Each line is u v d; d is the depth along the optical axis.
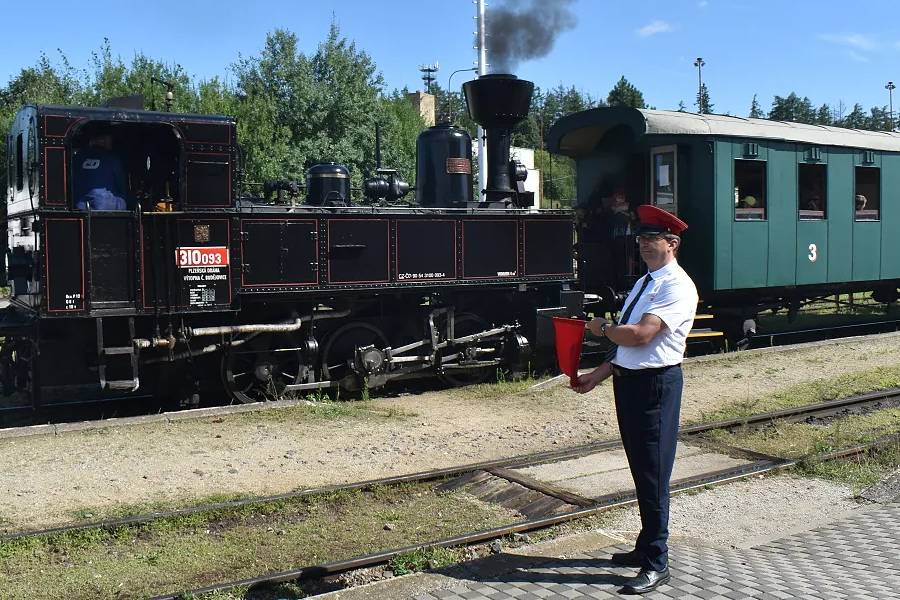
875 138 15.04
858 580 4.23
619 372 4.35
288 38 31.92
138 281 8.12
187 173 8.36
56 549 5.10
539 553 4.67
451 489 6.38
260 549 5.20
